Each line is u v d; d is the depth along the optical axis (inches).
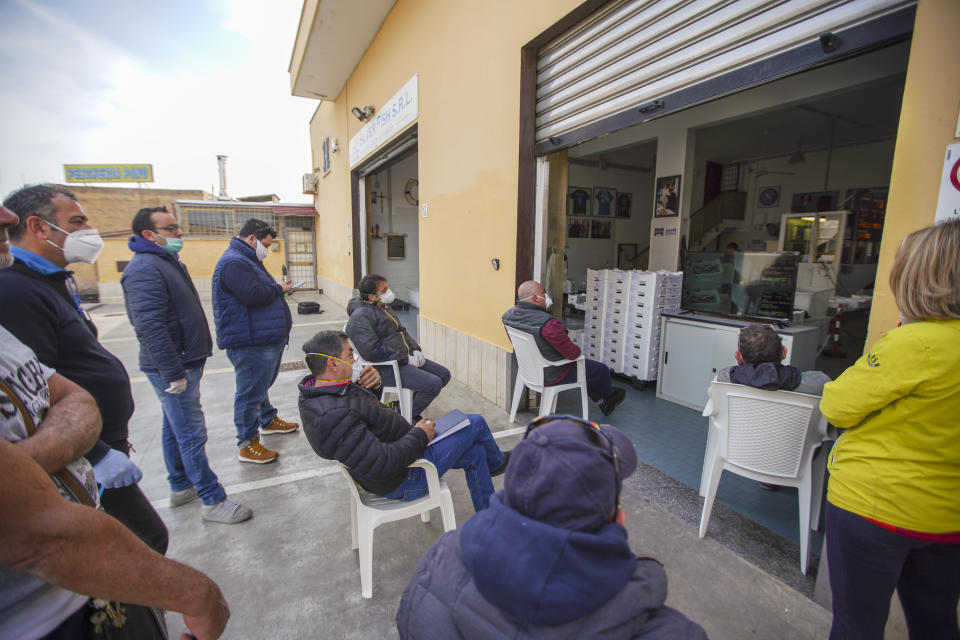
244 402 123.6
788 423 79.2
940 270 42.5
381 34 263.0
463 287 185.3
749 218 484.4
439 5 187.6
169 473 104.8
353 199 374.3
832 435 79.9
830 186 433.4
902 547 46.5
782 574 81.0
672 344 161.3
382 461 70.6
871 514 47.3
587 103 122.0
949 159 54.0
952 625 48.3
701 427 143.4
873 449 48.0
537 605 27.8
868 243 407.2
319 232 586.2
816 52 72.2
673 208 284.0
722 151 439.2
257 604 76.0
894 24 61.8
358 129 330.3
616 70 112.2
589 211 462.0
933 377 42.7
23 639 27.5
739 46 84.4
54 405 35.3
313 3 256.2
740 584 77.9
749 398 82.1
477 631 30.9
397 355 133.1
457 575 34.1
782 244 327.0
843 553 50.7
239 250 116.4
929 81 55.4
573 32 124.8
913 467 45.1
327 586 80.4
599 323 189.2
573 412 156.7
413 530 95.8
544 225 146.5
